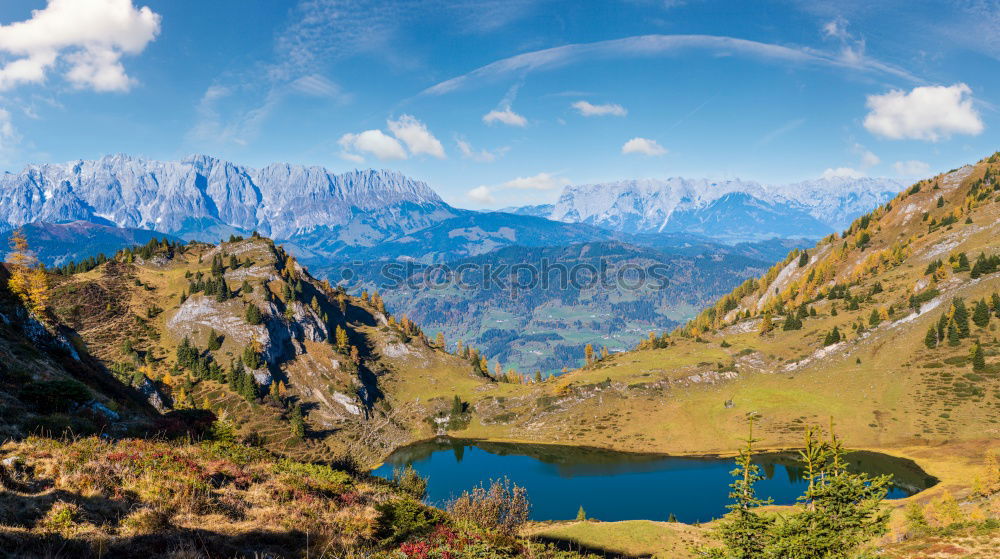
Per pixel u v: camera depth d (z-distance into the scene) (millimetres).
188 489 18266
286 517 18703
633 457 153875
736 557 16578
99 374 54062
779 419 154500
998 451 112000
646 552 62031
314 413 192750
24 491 14625
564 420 185375
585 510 119000
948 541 45219
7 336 42281
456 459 166875
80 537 12547
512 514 34594
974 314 161875
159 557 12844
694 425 164750
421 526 21062
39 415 25422
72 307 197750
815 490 16250
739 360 196625
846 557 15133
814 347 190250
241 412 171000
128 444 22078
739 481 17891
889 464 118438
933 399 140375
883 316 187125
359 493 25328
